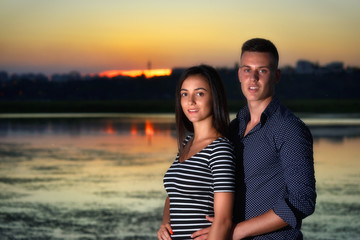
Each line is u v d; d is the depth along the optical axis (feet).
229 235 8.36
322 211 27.84
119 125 126.21
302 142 8.27
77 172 45.83
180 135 9.80
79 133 97.96
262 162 8.57
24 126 126.41
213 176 8.52
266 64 8.93
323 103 406.00
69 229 24.58
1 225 25.61
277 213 8.07
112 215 27.55
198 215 8.62
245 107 9.53
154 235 23.04
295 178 8.13
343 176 40.32
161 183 38.68
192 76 9.20
